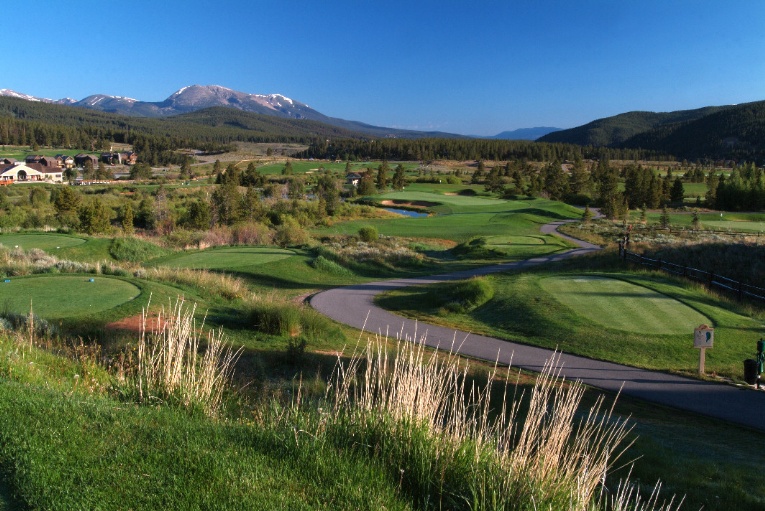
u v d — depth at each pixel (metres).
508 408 9.09
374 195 89.06
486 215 68.94
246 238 38.94
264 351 11.67
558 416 4.99
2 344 7.21
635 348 14.06
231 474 3.57
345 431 4.52
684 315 16.39
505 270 31.67
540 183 96.88
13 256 21.33
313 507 3.32
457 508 3.74
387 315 19.16
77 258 25.86
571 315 16.58
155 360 6.77
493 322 17.56
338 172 125.00
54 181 100.56
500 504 3.76
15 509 3.09
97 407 4.67
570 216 72.00
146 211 51.19
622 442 7.79
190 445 3.96
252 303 15.07
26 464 3.48
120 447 3.84
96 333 11.16
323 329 14.38
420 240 50.91
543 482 3.97
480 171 115.94
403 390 4.89
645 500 5.68
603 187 77.31
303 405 6.18
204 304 15.73
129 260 27.34
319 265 29.09
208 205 49.88
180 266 26.55
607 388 11.65
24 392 4.84
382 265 32.88
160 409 5.05
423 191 98.00
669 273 22.88
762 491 6.31
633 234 48.94
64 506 3.08
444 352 14.00
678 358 13.45
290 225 48.78
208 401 5.82
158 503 3.17
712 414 10.34
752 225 57.25
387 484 3.80
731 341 14.36
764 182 76.38
